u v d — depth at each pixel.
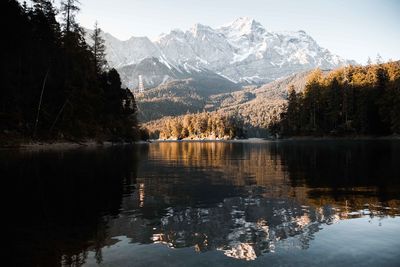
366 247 8.31
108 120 80.94
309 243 8.63
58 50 59.00
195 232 9.58
